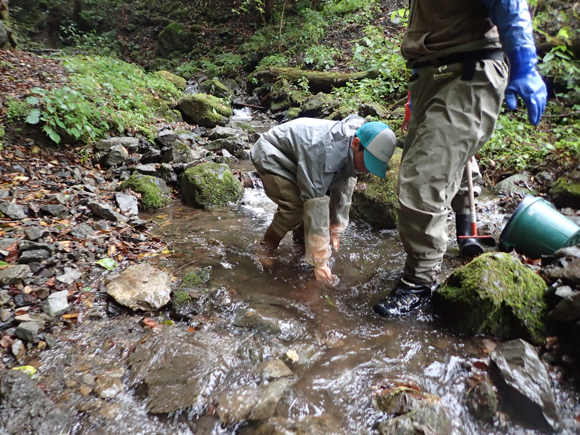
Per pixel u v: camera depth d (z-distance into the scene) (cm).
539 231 245
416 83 212
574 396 163
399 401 155
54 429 144
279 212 255
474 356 185
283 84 886
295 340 195
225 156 501
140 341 190
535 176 397
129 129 522
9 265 225
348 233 321
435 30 197
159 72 945
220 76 1134
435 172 195
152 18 1512
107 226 298
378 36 863
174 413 153
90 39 1357
